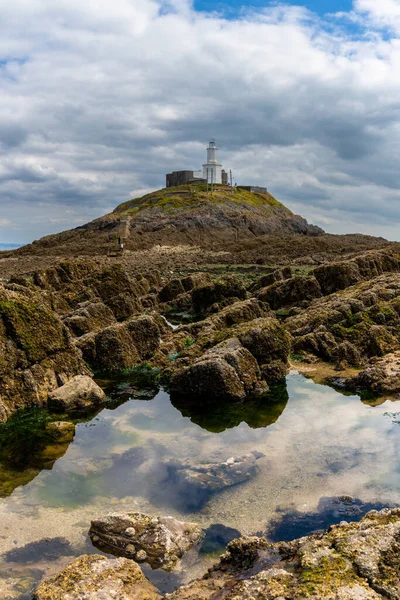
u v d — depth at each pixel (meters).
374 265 44.69
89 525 9.98
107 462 12.87
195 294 38.31
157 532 9.26
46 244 121.06
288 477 11.80
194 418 16.08
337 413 16.12
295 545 7.98
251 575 7.51
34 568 8.66
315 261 71.69
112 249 99.06
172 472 12.23
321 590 6.43
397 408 16.42
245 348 19.50
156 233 124.69
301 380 19.88
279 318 33.00
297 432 14.58
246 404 17.33
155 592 7.69
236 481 11.68
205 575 7.88
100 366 21.44
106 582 7.50
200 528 9.77
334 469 12.13
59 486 11.61
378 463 12.40
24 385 17.06
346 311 26.39
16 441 14.27
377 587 6.51
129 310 32.44
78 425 15.52
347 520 9.95
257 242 104.94
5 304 17.62
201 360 18.67
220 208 150.50
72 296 34.50
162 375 20.09
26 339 17.66
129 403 17.66
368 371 18.70
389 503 10.55
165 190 177.62
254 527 9.83
